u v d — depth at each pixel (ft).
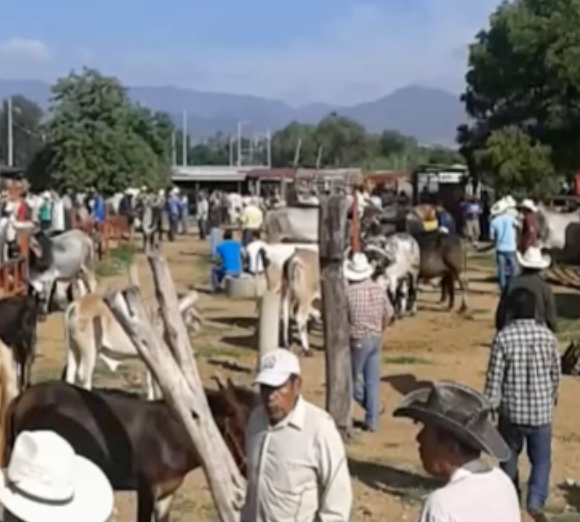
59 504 13.89
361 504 38.37
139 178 231.71
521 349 33.19
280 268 71.61
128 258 132.46
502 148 189.78
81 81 233.96
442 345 72.38
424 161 423.64
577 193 169.89
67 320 51.11
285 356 20.98
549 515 37.09
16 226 93.66
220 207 183.93
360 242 90.63
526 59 197.26
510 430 33.55
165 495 32.35
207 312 88.48
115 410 32.19
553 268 102.94
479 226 176.86
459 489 15.57
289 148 458.50
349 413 46.68
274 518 21.04
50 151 231.71
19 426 32.27
